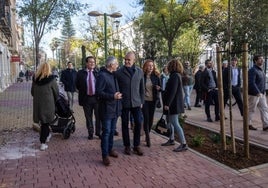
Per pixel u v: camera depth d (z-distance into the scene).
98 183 5.38
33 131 9.65
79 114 12.73
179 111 7.07
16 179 5.62
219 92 6.88
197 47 32.38
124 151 7.20
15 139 8.59
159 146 7.63
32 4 27.62
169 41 26.08
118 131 9.30
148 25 26.50
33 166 6.30
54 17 28.52
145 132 7.61
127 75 6.76
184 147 7.19
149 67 7.64
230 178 5.53
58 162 6.53
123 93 6.75
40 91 7.38
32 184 5.39
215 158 6.67
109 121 6.40
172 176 5.65
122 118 6.93
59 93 7.92
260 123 10.20
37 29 28.50
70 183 5.40
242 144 7.61
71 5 28.50
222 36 23.50
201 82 11.28
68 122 8.44
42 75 7.39
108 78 6.39
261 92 9.10
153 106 7.75
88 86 8.18
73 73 12.98
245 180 5.43
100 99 6.42
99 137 8.47
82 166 6.25
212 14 24.11
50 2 27.98
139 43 34.59
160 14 24.61
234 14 20.09
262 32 20.61
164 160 6.56
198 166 6.16
